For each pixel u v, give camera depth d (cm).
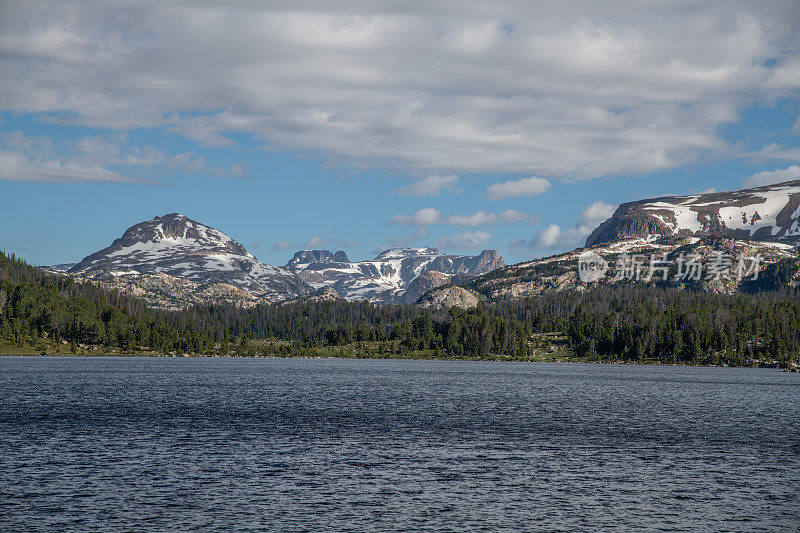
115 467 9250
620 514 7394
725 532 6869
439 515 7262
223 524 6869
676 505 7769
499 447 11188
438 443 11481
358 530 6756
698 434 12950
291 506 7519
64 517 6975
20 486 8106
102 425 13062
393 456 10288
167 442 11244
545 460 10144
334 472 9156
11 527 6650
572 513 7406
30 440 11206
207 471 9112
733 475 9306
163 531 6619
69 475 8719
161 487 8219
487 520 7112
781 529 6969
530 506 7644
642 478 9050
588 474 9238
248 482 8544
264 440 11581
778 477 9219
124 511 7212
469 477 8956
